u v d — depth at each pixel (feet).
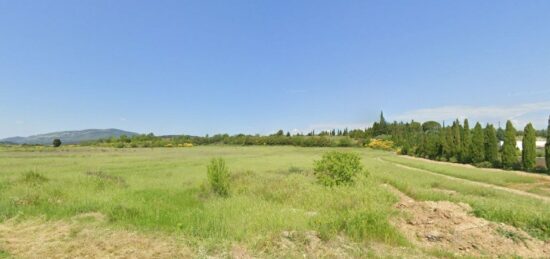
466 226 32.73
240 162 142.10
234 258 24.89
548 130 112.37
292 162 142.31
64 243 27.86
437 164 147.74
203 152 253.85
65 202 42.78
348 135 482.28
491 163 142.10
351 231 30.40
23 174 64.59
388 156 226.99
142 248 26.84
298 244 27.68
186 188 58.90
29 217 36.50
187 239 28.84
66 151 232.73
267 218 33.88
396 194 51.01
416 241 30.86
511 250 28.76
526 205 46.01
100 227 32.45
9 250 26.30
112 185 60.29
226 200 45.93
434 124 459.32
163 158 163.32
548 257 27.45
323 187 53.57
